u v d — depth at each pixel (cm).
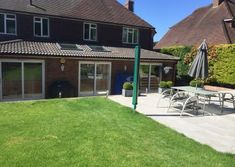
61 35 2289
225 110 1309
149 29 2761
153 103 1477
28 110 1100
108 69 2009
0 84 1630
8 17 2061
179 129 929
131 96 1806
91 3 2630
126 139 739
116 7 2797
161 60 2191
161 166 571
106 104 1299
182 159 617
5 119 928
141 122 957
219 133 898
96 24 2445
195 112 1227
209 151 689
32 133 765
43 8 2256
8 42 1866
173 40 3431
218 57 2256
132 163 579
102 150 646
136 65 1129
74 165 559
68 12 2350
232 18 2905
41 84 1773
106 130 820
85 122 911
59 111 1092
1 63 1619
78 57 1825
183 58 2545
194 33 3188
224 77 2216
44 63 1755
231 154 677
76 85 1894
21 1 2233
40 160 578
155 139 759
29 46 1844
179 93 1384
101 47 2273
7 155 601
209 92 1272
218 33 2844
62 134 762
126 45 2641
